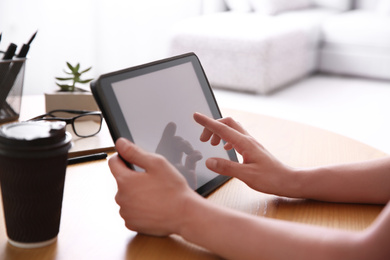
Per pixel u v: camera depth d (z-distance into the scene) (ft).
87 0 14.23
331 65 15.42
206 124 2.76
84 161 3.29
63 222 2.45
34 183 2.06
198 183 2.83
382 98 12.81
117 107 2.44
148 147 2.56
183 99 2.96
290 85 14.19
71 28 14.05
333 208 2.76
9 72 3.86
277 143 3.76
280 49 13.25
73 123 3.64
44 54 13.52
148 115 2.64
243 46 12.92
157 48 16.21
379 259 1.94
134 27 15.53
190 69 3.14
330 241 2.02
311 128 4.16
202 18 14.87
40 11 13.19
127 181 2.27
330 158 3.46
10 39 12.78
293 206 2.76
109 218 2.52
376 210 2.76
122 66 15.61
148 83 2.72
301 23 14.55
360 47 14.71
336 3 16.63
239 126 3.00
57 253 2.17
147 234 2.36
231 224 2.15
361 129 10.30
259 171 2.79
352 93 13.29
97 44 14.94
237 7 15.94
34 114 4.24
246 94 13.16
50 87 13.93
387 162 2.87
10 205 2.10
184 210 2.22
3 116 3.94
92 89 2.39
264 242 2.08
